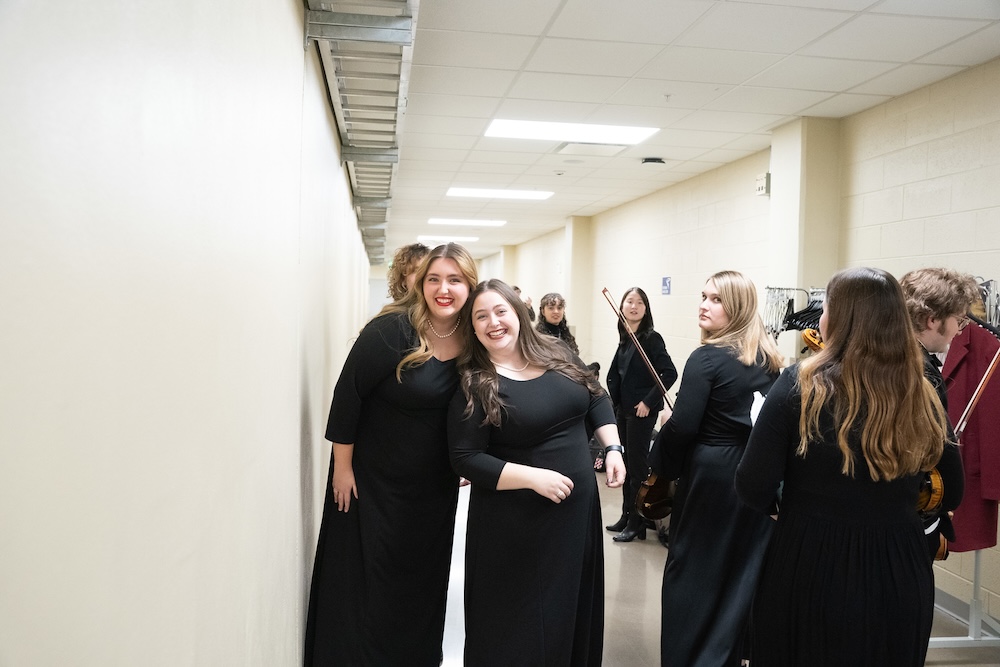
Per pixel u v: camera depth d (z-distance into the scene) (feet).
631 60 10.46
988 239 9.98
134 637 1.56
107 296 1.38
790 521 4.72
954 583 9.98
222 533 2.50
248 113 2.96
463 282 5.85
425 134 15.31
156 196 1.68
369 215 20.20
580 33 9.46
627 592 9.99
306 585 6.16
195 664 2.11
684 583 6.75
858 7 8.47
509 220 30.78
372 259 44.21
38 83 1.08
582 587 5.84
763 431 4.80
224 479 2.53
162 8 1.69
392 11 5.72
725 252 17.83
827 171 13.26
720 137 14.90
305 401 5.93
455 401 5.63
